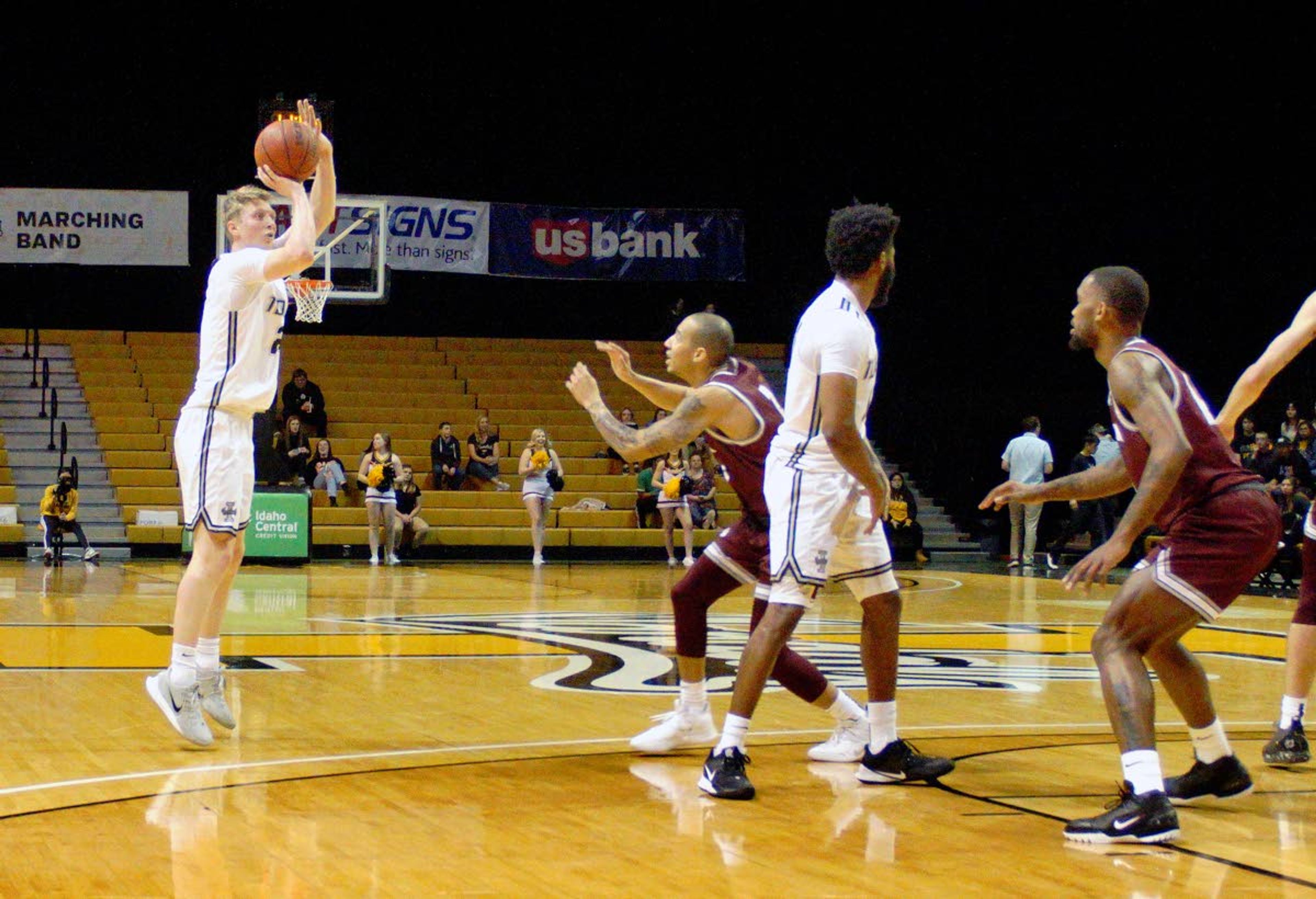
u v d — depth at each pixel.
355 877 2.84
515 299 21.64
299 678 5.90
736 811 3.53
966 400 19.09
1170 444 3.31
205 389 4.39
